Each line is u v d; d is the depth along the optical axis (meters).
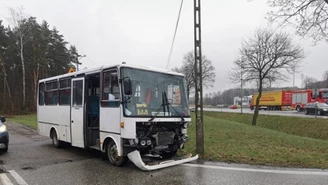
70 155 8.72
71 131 9.00
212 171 6.62
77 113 8.66
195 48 8.56
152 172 6.59
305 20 11.13
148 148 6.88
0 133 8.77
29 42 41.34
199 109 8.59
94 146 8.14
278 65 21.73
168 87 7.50
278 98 46.72
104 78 7.43
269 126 28.31
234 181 5.81
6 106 39.19
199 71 8.55
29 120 26.16
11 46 41.50
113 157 7.20
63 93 9.70
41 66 41.12
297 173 6.40
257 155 8.17
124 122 6.53
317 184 5.59
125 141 6.67
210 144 9.96
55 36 47.06
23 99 39.59
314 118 25.00
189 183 5.70
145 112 6.77
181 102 7.77
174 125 7.55
